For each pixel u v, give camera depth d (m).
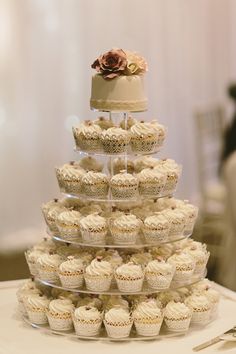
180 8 5.32
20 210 5.11
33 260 2.11
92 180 2.02
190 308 2.02
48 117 5.08
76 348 1.90
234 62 5.59
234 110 5.28
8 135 5.01
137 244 2.01
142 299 2.00
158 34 5.27
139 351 1.88
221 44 5.53
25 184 5.11
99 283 1.96
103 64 2.02
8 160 5.04
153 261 2.00
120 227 1.99
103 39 5.10
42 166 5.13
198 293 2.08
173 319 1.96
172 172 2.10
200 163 4.75
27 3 4.90
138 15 5.17
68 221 2.03
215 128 4.99
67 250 2.10
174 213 2.07
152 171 2.05
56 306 1.98
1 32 4.86
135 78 2.03
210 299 2.08
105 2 5.07
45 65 5.01
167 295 2.04
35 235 5.16
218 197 4.57
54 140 5.12
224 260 3.96
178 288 2.02
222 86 5.57
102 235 2.01
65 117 5.12
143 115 5.35
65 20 5.00
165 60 5.32
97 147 2.06
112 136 2.00
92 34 5.07
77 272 1.99
